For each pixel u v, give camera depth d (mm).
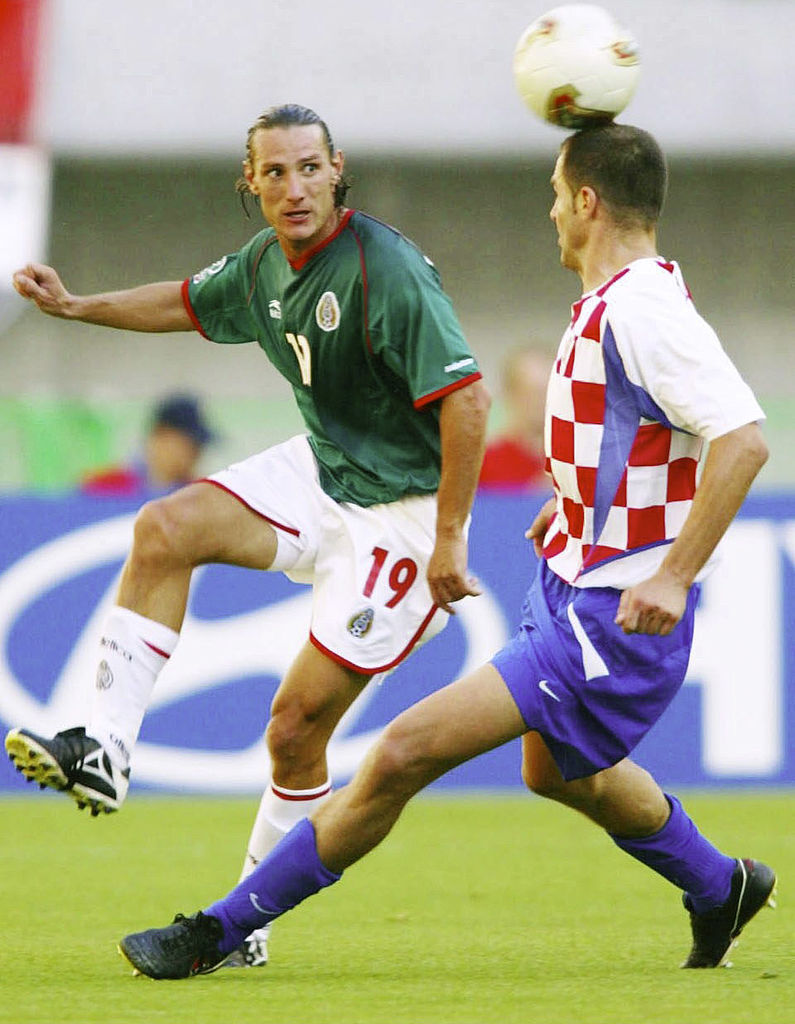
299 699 15688
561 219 14266
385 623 15695
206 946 14406
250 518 15641
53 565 29594
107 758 14836
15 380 53094
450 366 14945
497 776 31469
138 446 41250
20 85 52188
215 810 28594
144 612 15352
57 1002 13156
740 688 30188
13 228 51656
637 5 55406
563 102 14492
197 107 53344
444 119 53938
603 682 13625
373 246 15227
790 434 42906
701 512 12812
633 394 13406
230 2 54719
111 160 52844
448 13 55031
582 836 26109
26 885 21438
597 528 13641
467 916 19000
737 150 54375
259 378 53906
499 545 30172
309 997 13430
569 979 14453
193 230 54375
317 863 14148
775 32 55312
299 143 15070
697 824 26578
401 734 13742
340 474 15891
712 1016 12320
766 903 15078
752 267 55688
